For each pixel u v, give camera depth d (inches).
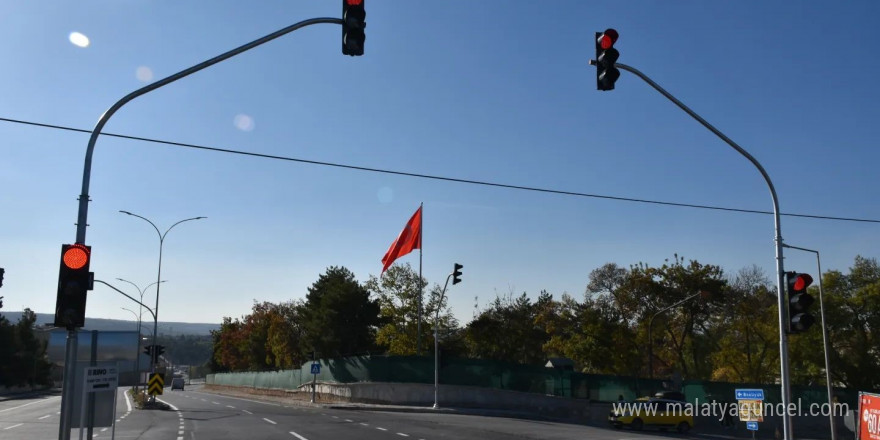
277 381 2893.7
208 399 2448.3
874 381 2143.2
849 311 2188.7
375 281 2399.1
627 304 2474.2
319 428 1118.4
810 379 2363.4
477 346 2780.5
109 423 636.7
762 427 1750.7
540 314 3014.3
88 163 526.0
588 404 1866.4
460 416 1509.6
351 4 427.2
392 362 1908.2
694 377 2763.3
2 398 2669.8
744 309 2411.4
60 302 496.4
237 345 4237.2
